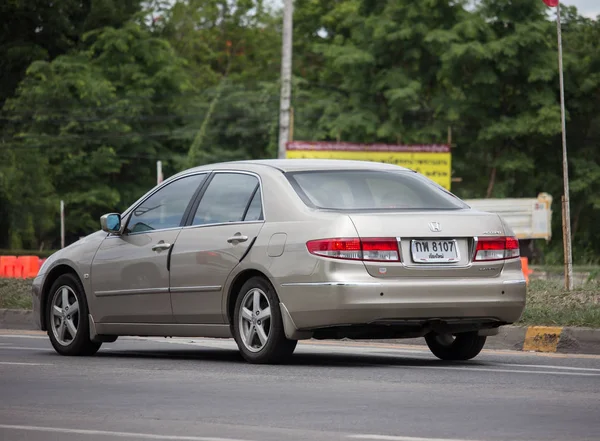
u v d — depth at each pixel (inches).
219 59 7081.7
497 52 4473.4
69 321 1066.1
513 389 737.6
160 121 5743.1
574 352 1067.3
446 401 676.1
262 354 911.7
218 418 608.1
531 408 644.7
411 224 888.9
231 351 1112.8
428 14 4692.4
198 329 968.3
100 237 1066.1
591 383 773.9
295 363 937.5
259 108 5644.7
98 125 5472.4
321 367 894.4
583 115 4771.2
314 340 1216.2
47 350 1115.9
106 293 1038.4
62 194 5482.3
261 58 7062.0
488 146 4731.8
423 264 887.1
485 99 4623.5
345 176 946.1
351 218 881.5
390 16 4739.2
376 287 868.0
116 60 5689.0
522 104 4655.5
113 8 5900.6
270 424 585.6
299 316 884.6
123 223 1047.0
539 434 550.9
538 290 1380.4
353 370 868.0
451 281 891.4
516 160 4633.4
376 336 908.6
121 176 5723.4
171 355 1061.1
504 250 922.1
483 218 920.3
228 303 941.2
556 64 4626.0
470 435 547.2
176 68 5748.0
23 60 5743.1
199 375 828.6
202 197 993.5
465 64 4626.0
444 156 4121.6
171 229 1000.2
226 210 964.6
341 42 5064.0
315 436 544.1
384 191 936.3
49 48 5910.4
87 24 5895.7
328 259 871.1
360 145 4010.8
